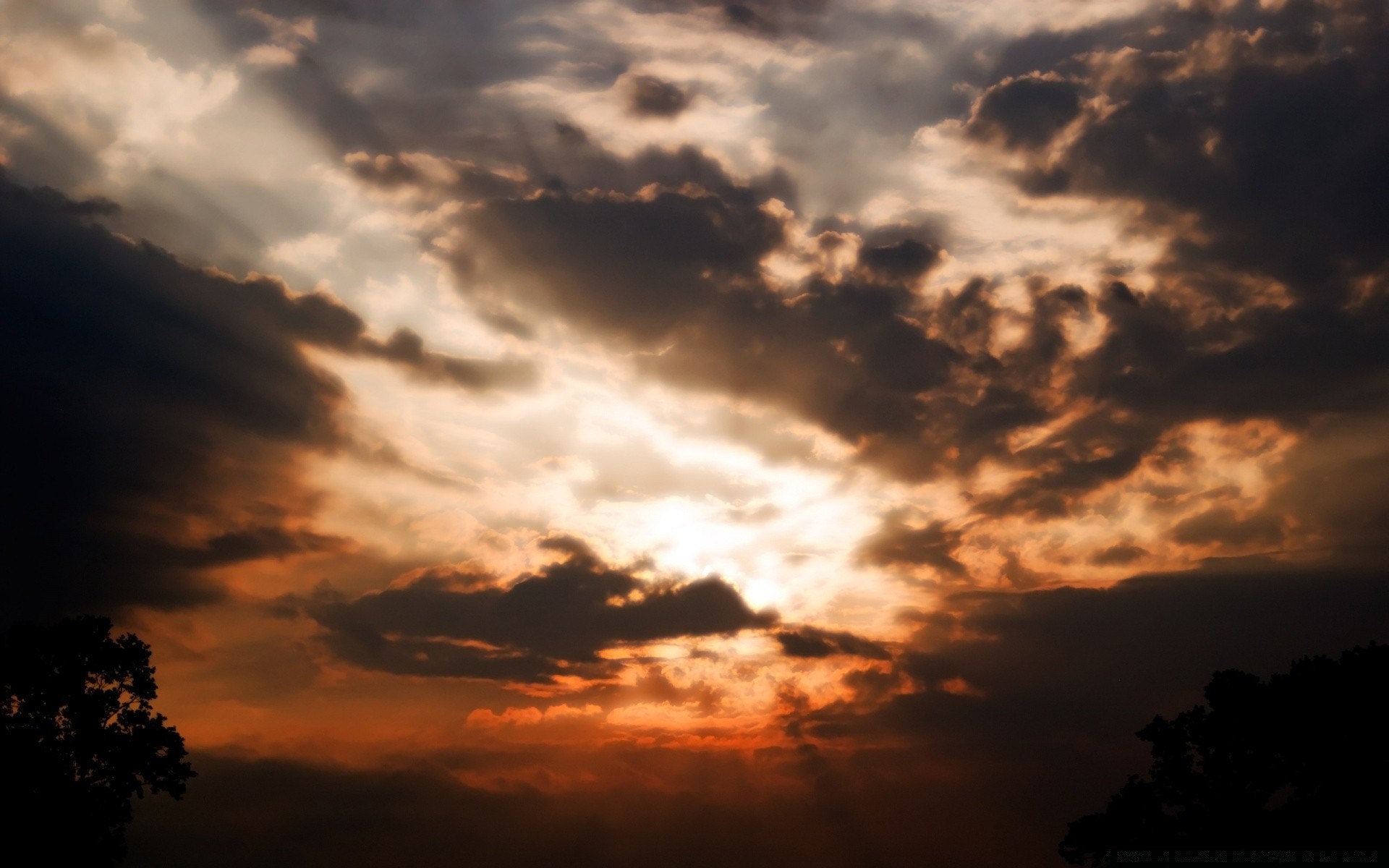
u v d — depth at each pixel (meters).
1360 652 55.62
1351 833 51.22
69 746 58.72
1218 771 58.06
